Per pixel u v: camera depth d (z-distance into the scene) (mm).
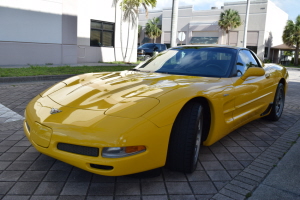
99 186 2346
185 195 2244
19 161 2801
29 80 7805
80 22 14914
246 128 4258
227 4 39219
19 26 11336
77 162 2076
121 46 17516
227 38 39812
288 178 2586
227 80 3047
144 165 2133
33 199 2127
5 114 4520
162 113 2184
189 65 3369
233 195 2256
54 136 2141
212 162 2920
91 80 3021
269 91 4055
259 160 2996
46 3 12047
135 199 2166
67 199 2139
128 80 2869
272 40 40031
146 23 46812
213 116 2711
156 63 3598
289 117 5047
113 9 16688
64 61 13211
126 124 2057
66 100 2494
